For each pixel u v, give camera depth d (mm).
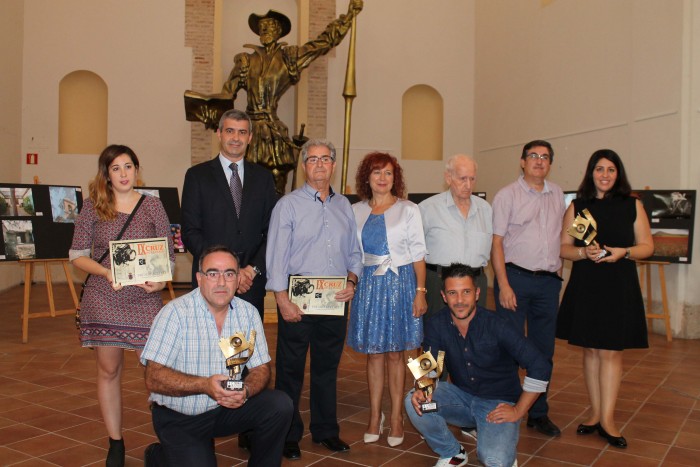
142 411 4422
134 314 3314
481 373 3400
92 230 3385
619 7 8336
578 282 3988
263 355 2881
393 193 3932
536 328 4227
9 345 6520
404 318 3738
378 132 12148
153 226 3443
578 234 3785
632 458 3637
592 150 8914
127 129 11312
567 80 9492
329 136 11922
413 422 3363
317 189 3656
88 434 3943
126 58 11312
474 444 3891
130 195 3461
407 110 12625
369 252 3779
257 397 2840
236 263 2721
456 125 12484
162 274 3303
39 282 11391
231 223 3590
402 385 3859
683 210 7160
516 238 4160
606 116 8625
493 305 9602
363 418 4402
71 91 11523
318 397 3770
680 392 5062
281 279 3553
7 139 10445
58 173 11227
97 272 3281
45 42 11156
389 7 12180
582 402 4770
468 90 12539
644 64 7859
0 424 4105
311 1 11820
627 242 3873
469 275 3271
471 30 12547
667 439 3959
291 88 12273
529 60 10531
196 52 11469
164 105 11414
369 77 12109
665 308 7246
